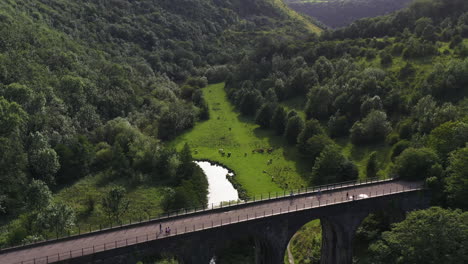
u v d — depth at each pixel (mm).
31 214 67188
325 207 60656
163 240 51219
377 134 105562
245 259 70562
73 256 47062
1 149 78250
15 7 128625
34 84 101188
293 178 98500
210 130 137375
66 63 119000
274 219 57750
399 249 52594
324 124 122438
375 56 142375
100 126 111438
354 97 120062
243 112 148250
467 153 61719
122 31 171875
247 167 109000
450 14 154000
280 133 126812
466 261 48875
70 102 109250
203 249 53969
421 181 70562
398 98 112125
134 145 105125
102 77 128375
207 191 95312
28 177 84125
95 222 75375
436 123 88375
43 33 124250
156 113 134000
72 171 93625
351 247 64062
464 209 60531
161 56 180250
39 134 88375
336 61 151000
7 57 101375
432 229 50625
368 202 63469
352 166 88562
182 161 99562
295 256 73562
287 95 147750
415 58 129250
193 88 168000
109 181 95375
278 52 180500
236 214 58844
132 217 78250
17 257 47156
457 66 102812
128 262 49844
